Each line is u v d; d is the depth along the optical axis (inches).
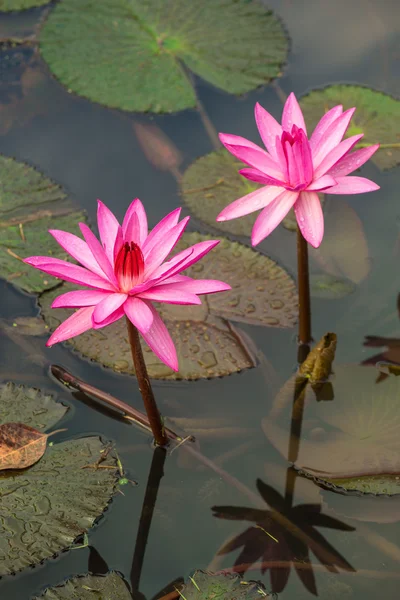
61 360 100.0
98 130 140.4
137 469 87.1
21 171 125.6
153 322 72.5
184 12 161.6
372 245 118.0
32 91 148.3
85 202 123.0
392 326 105.7
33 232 114.5
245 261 112.8
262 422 92.6
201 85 151.3
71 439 88.0
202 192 125.0
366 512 82.4
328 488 85.0
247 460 89.6
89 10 161.5
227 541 80.0
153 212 121.1
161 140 135.6
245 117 141.6
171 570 76.7
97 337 101.7
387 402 93.8
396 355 101.0
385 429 89.9
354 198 127.6
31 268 109.7
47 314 103.6
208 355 100.0
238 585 73.7
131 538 79.3
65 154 134.0
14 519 76.4
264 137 89.6
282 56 154.1
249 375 99.3
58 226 116.0
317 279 112.8
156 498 84.3
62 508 78.4
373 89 144.5
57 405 90.9
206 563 77.7
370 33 163.3
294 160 80.6
